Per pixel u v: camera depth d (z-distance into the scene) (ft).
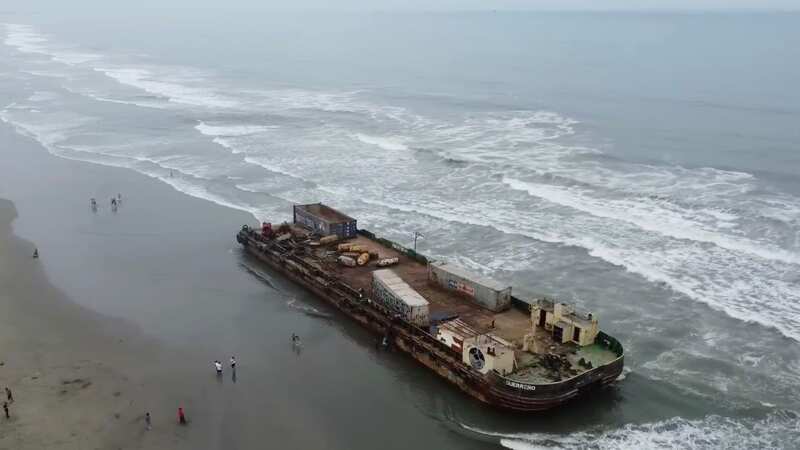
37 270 211.82
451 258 223.51
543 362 146.92
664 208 264.52
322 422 141.59
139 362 160.76
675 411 146.51
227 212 268.62
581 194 282.97
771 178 300.20
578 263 219.61
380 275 182.39
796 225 242.37
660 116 437.58
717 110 450.71
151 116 455.22
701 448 134.82
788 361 164.96
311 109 485.56
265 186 299.38
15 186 298.76
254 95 557.74
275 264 216.74
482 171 315.58
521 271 214.48
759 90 522.06
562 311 159.22
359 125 425.69
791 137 372.58
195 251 232.12
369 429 139.74
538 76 643.86
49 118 443.73
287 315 188.65
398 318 169.37
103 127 417.08
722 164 323.57
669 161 330.54
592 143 369.30
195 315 186.91
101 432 132.87
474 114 461.37
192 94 561.02
